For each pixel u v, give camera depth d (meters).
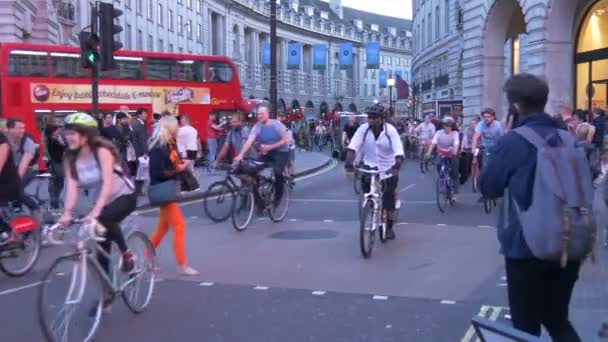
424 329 6.07
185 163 8.08
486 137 14.65
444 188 13.66
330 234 11.09
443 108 36.22
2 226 8.12
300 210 14.20
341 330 6.07
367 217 9.09
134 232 6.46
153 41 55.62
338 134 34.09
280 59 84.25
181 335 5.95
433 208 14.12
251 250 9.77
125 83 26.58
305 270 8.43
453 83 45.31
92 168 5.79
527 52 27.02
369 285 7.66
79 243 5.43
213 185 12.40
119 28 13.41
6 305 6.98
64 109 24.88
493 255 9.22
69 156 5.76
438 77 49.94
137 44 52.06
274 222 12.42
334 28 99.12
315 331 6.04
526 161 3.94
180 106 27.97
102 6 13.16
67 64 25.06
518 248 3.95
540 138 3.95
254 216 12.38
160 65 27.56
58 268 5.23
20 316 6.57
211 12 69.25
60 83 24.88
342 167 28.17
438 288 7.50
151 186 7.99
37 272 8.54
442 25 48.53
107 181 5.68
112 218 5.91
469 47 31.84
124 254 6.11
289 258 9.16
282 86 83.12
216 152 24.08
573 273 4.06
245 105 29.72
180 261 8.17
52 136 13.21
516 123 4.29
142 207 14.49
